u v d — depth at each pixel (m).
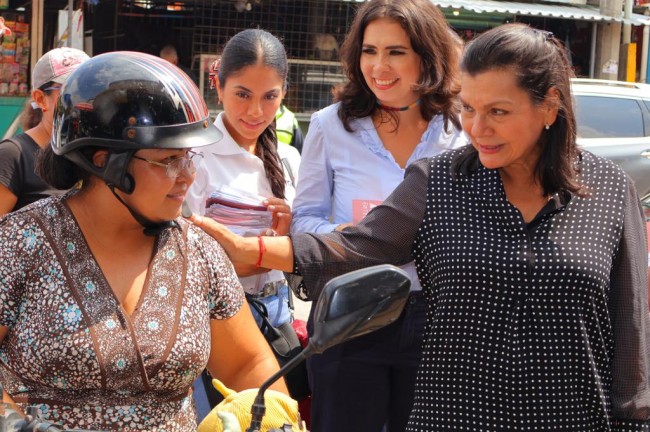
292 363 1.97
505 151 2.61
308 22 12.06
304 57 12.09
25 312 2.33
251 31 3.93
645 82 14.38
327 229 3.54
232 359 2.68
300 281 3.46
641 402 2.67
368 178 3.69
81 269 2.35
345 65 3.74
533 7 13.05
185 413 2.48
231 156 3.89
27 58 11.55
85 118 2.28
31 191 3.81
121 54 2.38
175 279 2.44
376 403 3.53
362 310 1.92
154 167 2.31
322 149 3.75
